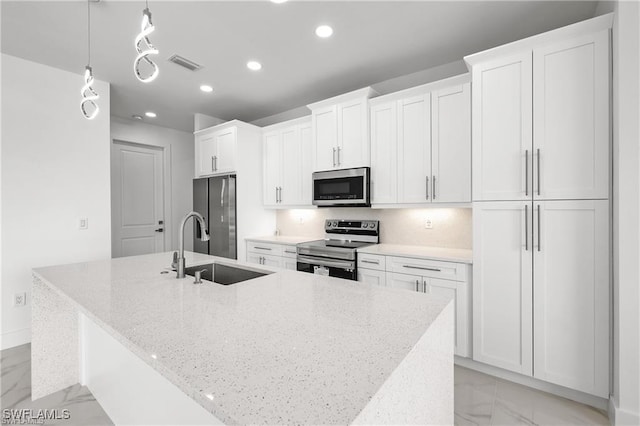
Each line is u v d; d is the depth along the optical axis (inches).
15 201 104.1
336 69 115.3
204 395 24.1
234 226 147.2
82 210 118.4
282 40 95.7
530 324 76.7
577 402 72.9
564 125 72.6
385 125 113.0
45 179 110.0
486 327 83.0
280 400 23.4
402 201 109.0
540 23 87.1
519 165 78.2
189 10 80.6
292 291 53.6
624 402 62.9
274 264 139.6
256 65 111.5
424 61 109.4
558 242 73.2
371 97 120.4
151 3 77.2
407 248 113.0
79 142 117.9
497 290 81.3
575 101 71.3
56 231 112.4
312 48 100.4
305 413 21.9
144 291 53.9
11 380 84.1
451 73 111.0
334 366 28.4
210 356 30.4
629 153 62.0
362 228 132.0
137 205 183.5
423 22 86.7
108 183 125.3
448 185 98.9
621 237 62.7
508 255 79.7
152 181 190.7
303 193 141.5
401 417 29.4
